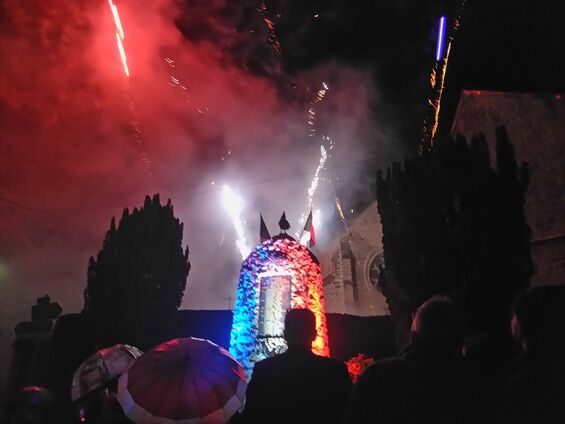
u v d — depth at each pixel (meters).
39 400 3.91
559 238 8.84
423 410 2.88
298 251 6.59
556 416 2.79
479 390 2.98
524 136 9.46
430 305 3.14
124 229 7.19
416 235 5.30
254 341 6.19
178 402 3.71
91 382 4.21
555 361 2.94
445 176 5.36
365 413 2.96
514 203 5.06
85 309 6.89
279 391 3.44
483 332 4.77
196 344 4.09
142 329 6.71
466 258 4.98
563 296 3.19
